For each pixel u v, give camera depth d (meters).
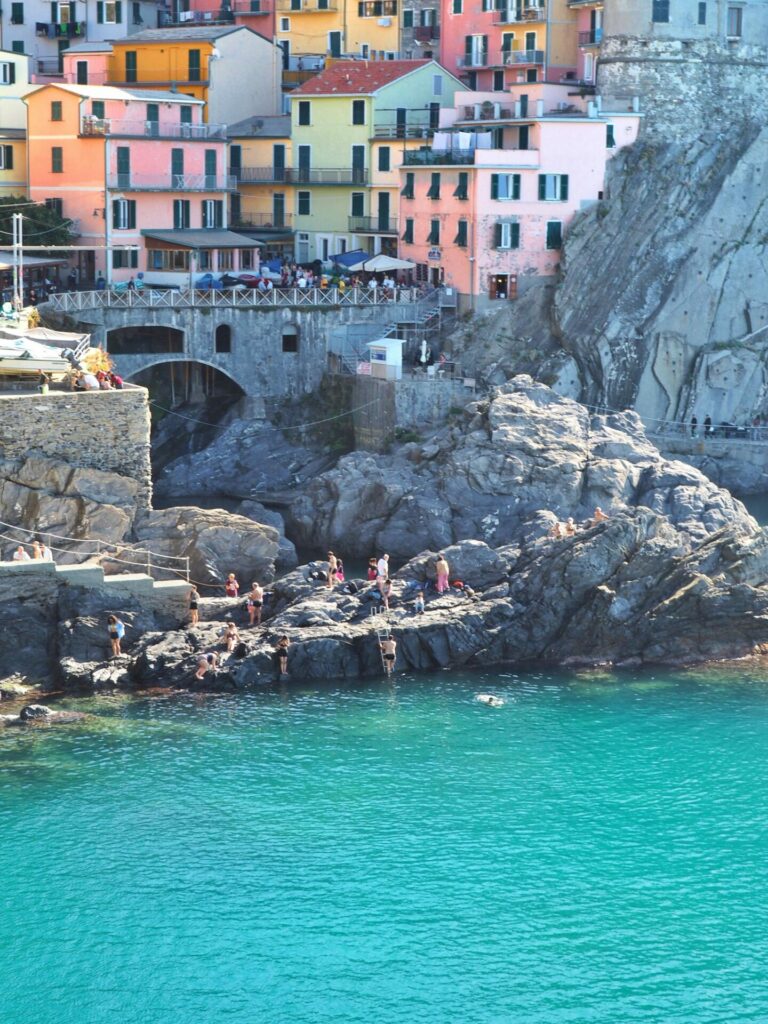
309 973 51.84
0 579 72.88
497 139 117.12
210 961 52.44
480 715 69.88
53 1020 49.56
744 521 88.25
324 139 126.69
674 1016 49.84
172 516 81.06
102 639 74.00
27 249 99.88
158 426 110.75
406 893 56.12
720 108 118.00
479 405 97.06
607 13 117.94
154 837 59.22
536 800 62.34
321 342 110.62
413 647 75.25
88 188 114.19
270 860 58.00
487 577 80.31
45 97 115.06
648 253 111.69
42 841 58.88
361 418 107.38
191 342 106.62
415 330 112.69
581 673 75.06
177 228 117.69
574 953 52.94
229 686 72.44
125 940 53.38
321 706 70.56
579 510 91.69
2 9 144.62
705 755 66.19
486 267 113.25
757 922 54.78
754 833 60.25
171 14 150.12
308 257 128.50
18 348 81.69
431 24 140.38
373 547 93.94
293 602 78.69
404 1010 50.06
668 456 107.56
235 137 129.12
